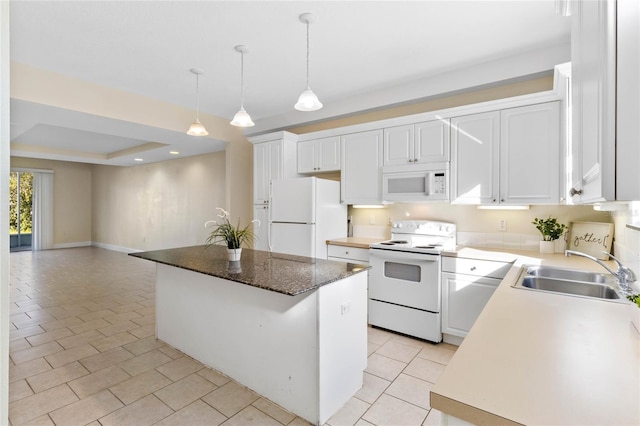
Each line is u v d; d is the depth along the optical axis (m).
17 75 3.02
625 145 0.59
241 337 2.32
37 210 8.58
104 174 9.23
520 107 2.76
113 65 3.10
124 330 3.29
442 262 2.93
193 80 3.45
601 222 2.58
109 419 1.95
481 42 2.69
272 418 1.98
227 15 2.34
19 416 1.96
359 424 1.92
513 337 1.08
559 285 1.91
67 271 6.07
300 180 3.70
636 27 0.58
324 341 1.94
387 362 2.62
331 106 4.12
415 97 3.46
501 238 3.17
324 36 2.61
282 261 2.61
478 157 2.95
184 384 2.32
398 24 2.44
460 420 0.76
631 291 1.57
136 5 2.21
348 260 3.57
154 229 7.66
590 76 0.82
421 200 3.23
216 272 2.17
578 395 0.76
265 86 3.62
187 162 6.89
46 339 3.06
